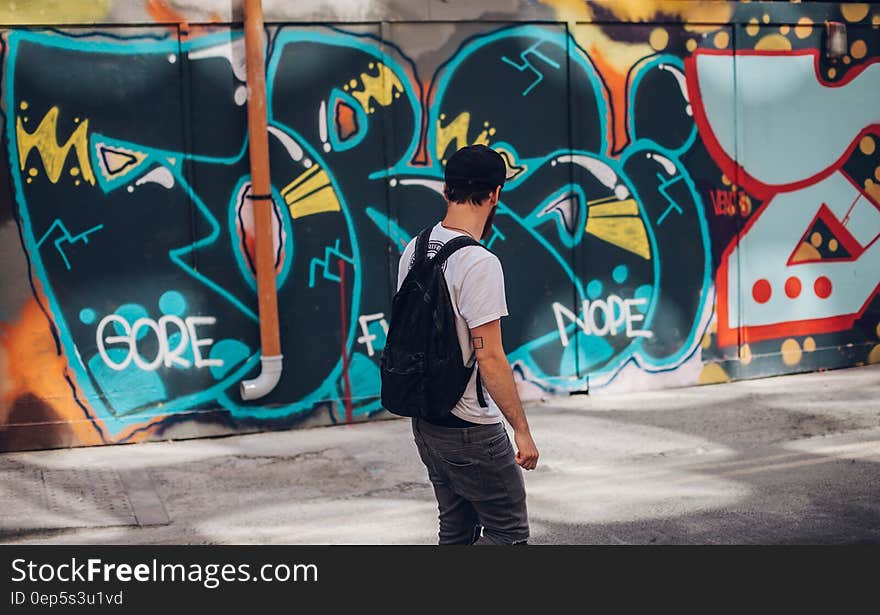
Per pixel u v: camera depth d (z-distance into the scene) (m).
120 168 6.89
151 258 6.98
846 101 8.61
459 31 7.42
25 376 6.85
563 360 7.92
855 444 6.60
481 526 4.03
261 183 6.98
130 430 7.03
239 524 5.49
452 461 3.69
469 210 3.71
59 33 6.73
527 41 7.60
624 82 7.88
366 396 7.45
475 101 7.51
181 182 6.99
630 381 8.12
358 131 7.27
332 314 7.33
